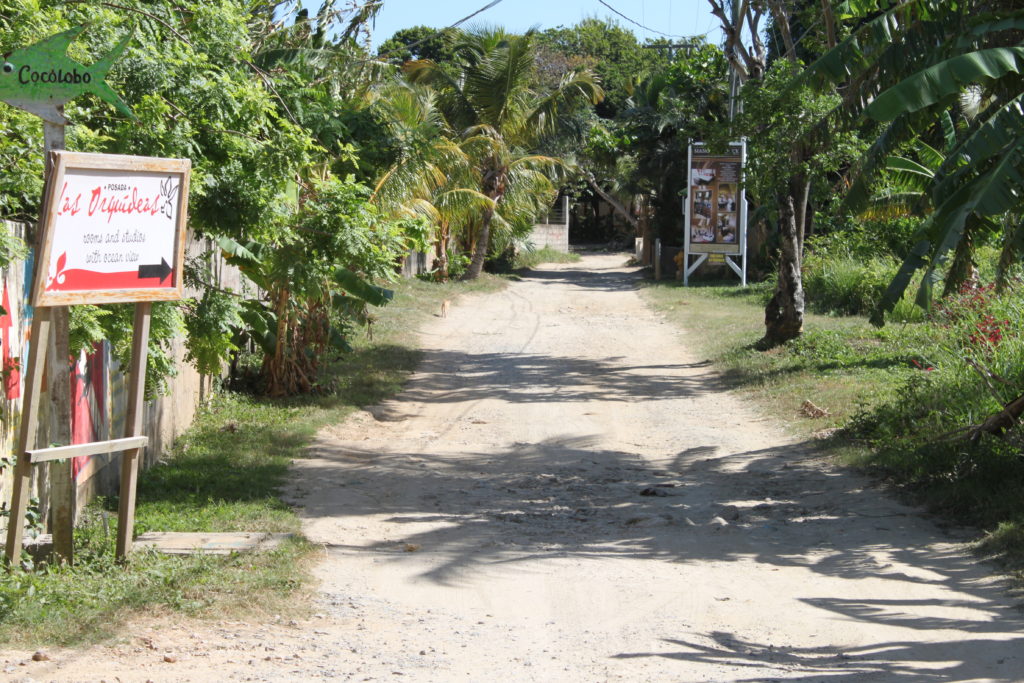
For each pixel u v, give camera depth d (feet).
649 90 137.39
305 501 32.19
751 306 94.68
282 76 41.63
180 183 22.44
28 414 20.40
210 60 36.58
